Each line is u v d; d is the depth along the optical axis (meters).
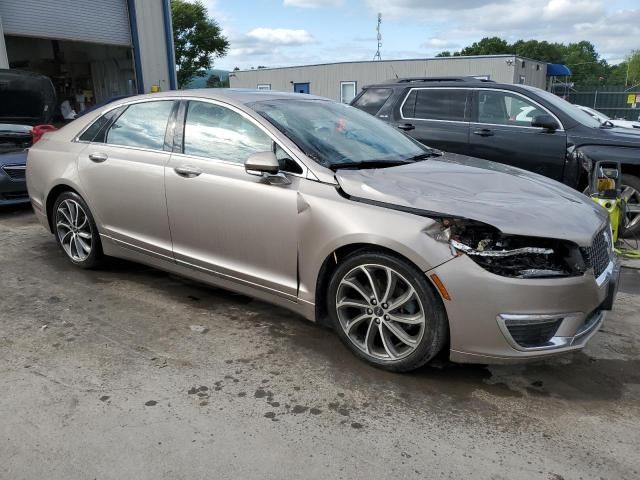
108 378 2.91
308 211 3.07
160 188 3.79
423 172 3.34
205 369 3.03
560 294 2.63
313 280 3.13
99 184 4.20
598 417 2.64
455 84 6.85
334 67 26.61
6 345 3.27
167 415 2.59
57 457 2.29
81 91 17.52
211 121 3.68
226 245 3.51
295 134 3.39
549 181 3.56
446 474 2.22
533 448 2.40
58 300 3.97
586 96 28.59
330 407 2.69
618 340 3.47
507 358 2.69
